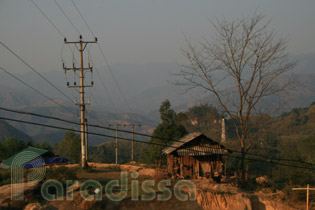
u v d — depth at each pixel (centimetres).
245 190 2925
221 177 3138
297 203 2702
